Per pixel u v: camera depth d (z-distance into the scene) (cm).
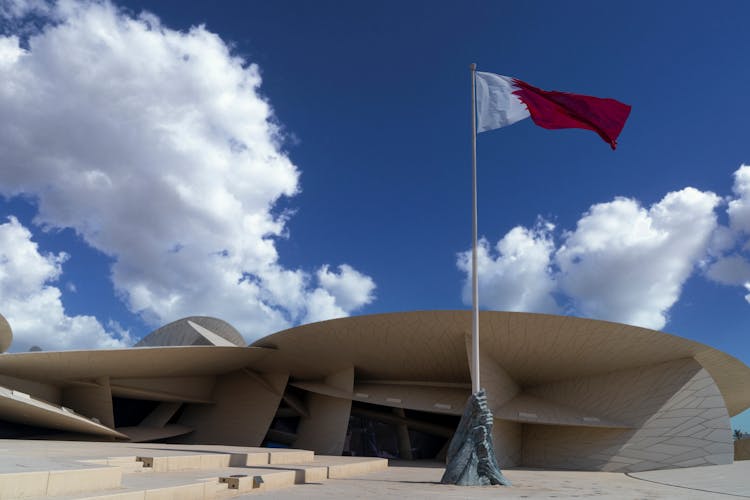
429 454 4441
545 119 1734
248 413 4003
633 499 1172
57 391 3359
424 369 3559
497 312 2767
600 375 3212
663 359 3045
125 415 4075
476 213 1791
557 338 2908
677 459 2805
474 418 1644
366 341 3281
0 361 2780
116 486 902
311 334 3331
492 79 1820
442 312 2839
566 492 1370
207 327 4606
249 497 1062
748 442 4869
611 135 1691
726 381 3691
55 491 780
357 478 1791
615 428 3005
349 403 3778
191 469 1480
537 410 3167
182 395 3897
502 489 1456
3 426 3316
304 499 1023
